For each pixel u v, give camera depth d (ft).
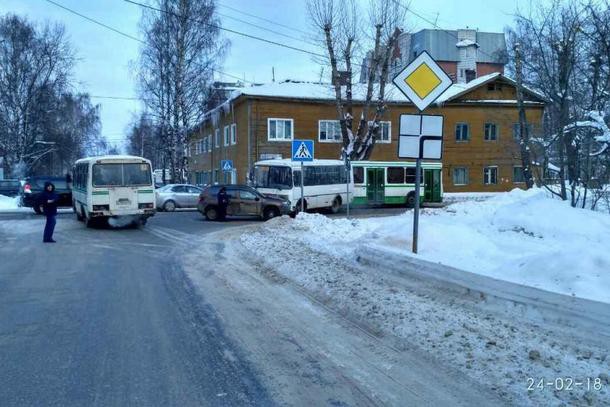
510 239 34.94
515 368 18.01
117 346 21.56
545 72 45.91
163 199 109.09
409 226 38.14
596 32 42.24
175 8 138.31
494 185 161.68
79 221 81.82
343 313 26.58
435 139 32.89
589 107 43.09
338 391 16.99
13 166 173.78
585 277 22.79
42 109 180.45
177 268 41.06
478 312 24.44
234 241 57.57
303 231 60.54
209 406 15.90
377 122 123.34
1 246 53.72
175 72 138.21
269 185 95.96
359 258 37.78
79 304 28.94
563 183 45.16
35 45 177.37
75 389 17.16
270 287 33.45
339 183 103.55
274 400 16.34
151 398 16.47
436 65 32.27
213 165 173.68
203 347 21.43
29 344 21.83
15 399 16.37
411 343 21.31
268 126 139.95
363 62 127.13
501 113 151.33
